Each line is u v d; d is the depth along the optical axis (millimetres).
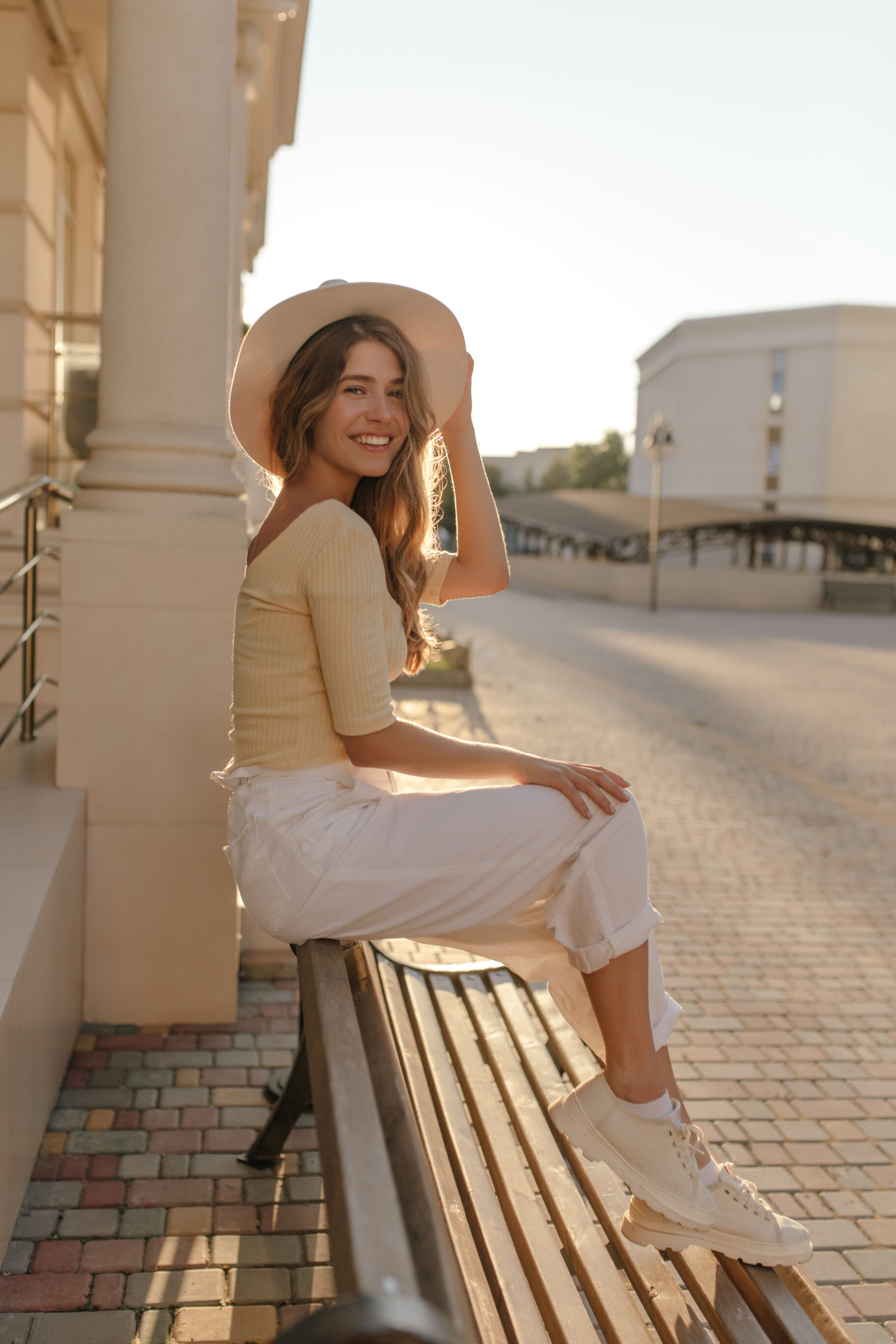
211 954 3662
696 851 6523
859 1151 3273
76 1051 3451
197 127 3520
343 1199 1007
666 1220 1859
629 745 9852
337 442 1964
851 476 53281
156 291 3533
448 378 2203
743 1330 1778
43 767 3855
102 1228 2639
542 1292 1845
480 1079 2533
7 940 2484
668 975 4617
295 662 1843
